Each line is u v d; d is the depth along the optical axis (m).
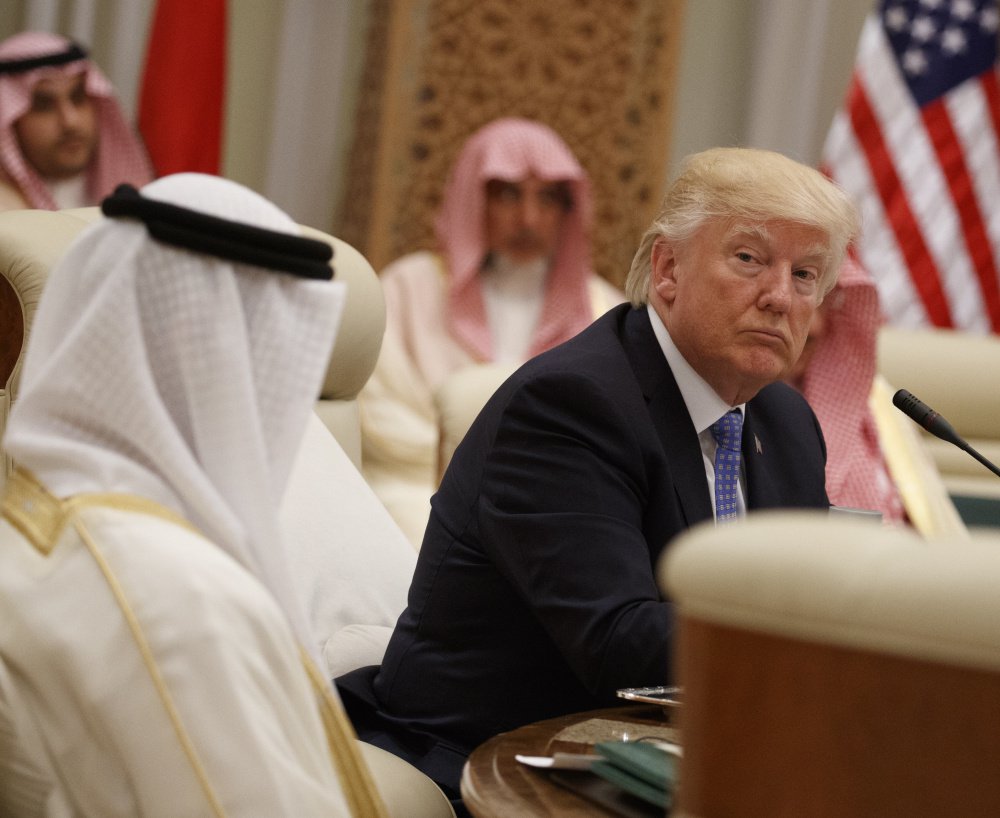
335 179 18.20
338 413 7.43
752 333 5.42
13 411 3.81
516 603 5.32
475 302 14.66
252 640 3.56
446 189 15.26
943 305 15.53
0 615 3.68
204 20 15.34
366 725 5.54
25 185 13.66
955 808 2.45
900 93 15.71
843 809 2.51
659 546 5.32
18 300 5.62
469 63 16.06
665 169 16.45
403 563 6.61
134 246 3.79
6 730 3.59
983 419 11.96
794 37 19.25
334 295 4.08
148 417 3.75
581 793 3.77
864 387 8.95
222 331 3.82
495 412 5.46
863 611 2.46
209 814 3.40
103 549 3.62
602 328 5.70
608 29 16.25
